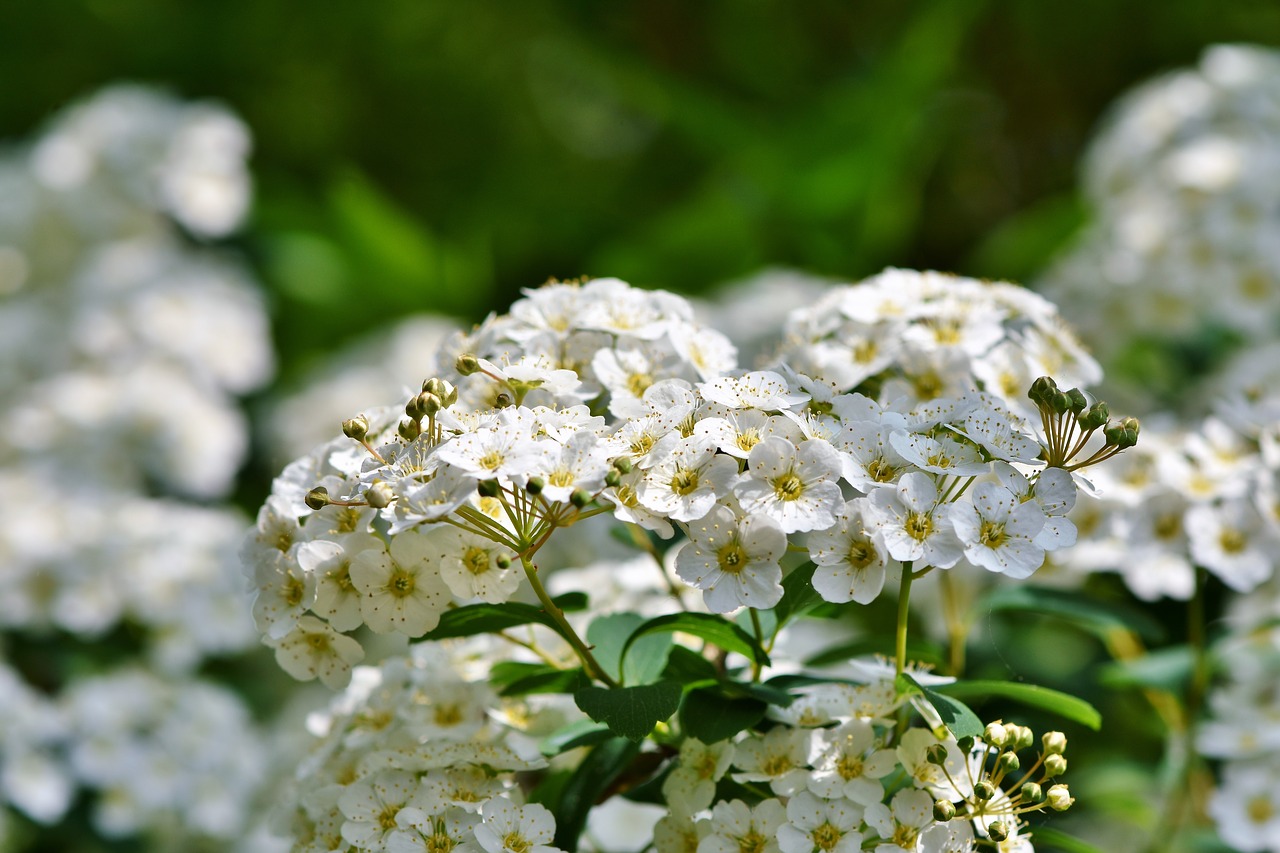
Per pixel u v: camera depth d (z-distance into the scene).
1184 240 0.64
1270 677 0.44
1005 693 0.38
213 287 0.77
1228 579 0.41
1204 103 0.70
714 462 0.36
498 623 0.38
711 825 0.37
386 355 0.81
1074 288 0.68
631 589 0.41
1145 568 0.44
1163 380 0.67
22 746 0.51
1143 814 0.46
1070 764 0.48
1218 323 0.66
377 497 0.35
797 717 0.37
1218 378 0.60
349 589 0.37
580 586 0.41
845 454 0.36
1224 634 0.44
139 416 0.67
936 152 1.10
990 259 0.86
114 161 0.79
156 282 0.75
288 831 0.39
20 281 0.81
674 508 0.36
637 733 0.36
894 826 0.36
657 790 0.39
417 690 0.39
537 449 0.36
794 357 0.39
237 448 0.71
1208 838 0.45
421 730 0.38
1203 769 0.45
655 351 0.38
